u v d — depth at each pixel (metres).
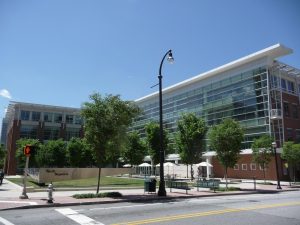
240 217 11.51
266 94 43.72
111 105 19.42
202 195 20.20
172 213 12.43
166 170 58.34
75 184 29.30
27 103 72.38
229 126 27.48
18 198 17.16
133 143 52.25
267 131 42.69
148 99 72.81
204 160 50.75
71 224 10.12
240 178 45.41
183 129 35.97
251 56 45.59
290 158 34.88
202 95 56.00
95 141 19.20
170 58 21.28
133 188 25.52
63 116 76.44
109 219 11.02
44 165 55.56
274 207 14.39
